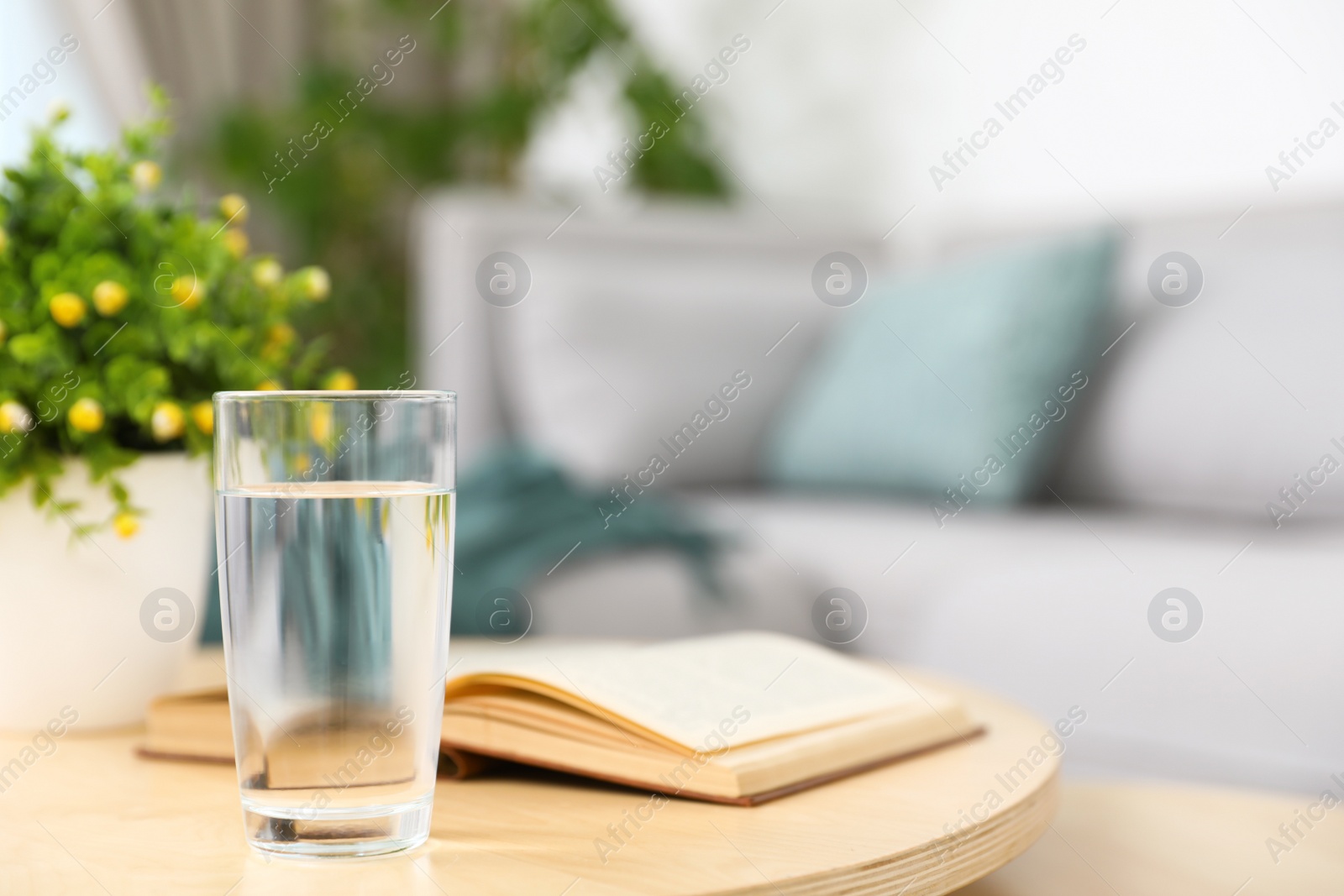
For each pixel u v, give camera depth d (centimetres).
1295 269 216
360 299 445
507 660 127
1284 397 208
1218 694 169
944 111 363
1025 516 229
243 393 112
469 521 235
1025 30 341
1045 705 188
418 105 468
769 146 423
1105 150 321
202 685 139
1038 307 238
